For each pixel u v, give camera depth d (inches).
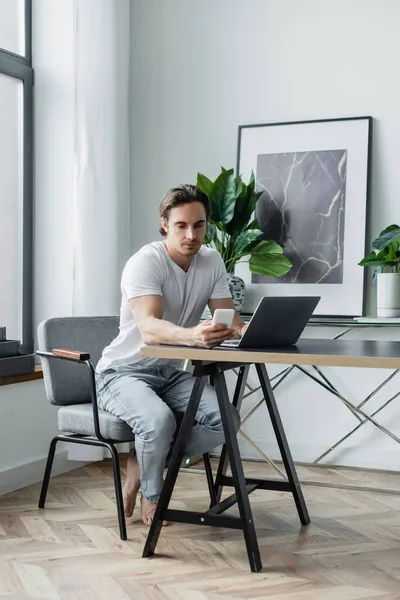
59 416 117.8
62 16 157.3
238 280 151.5
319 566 98.1
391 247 142.6
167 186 170.4
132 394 109.6
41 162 159.2
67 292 157.8
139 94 172.4
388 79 152.3
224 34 165.0
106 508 124.4
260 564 96.7
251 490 114.6
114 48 159.3
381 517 120.6
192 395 100.2
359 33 154.4
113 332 130.2
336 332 155.9
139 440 107.5
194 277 113.4
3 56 150.9
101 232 157.6
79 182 156.1
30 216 158.9
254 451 163.2
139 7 172.1
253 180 150.3
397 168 151.5
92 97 156.5
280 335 98.4
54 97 158.1
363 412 149.4
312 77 157.8
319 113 157.3
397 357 84.1
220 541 107.7
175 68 169.3
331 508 125.6
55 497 131.6
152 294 106.1
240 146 161.8
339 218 153.6
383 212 152.6
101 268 157.5
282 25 160.2
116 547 105.2
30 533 111.3
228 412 98.4
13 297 156.7
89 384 123.5
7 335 155.3
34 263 159.9
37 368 149.0
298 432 159.9
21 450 141.1
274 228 158.1
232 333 95.3
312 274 154.9
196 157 167.9
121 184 161.6
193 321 116.2
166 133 170.4
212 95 166.2
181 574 95.2
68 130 157.5
